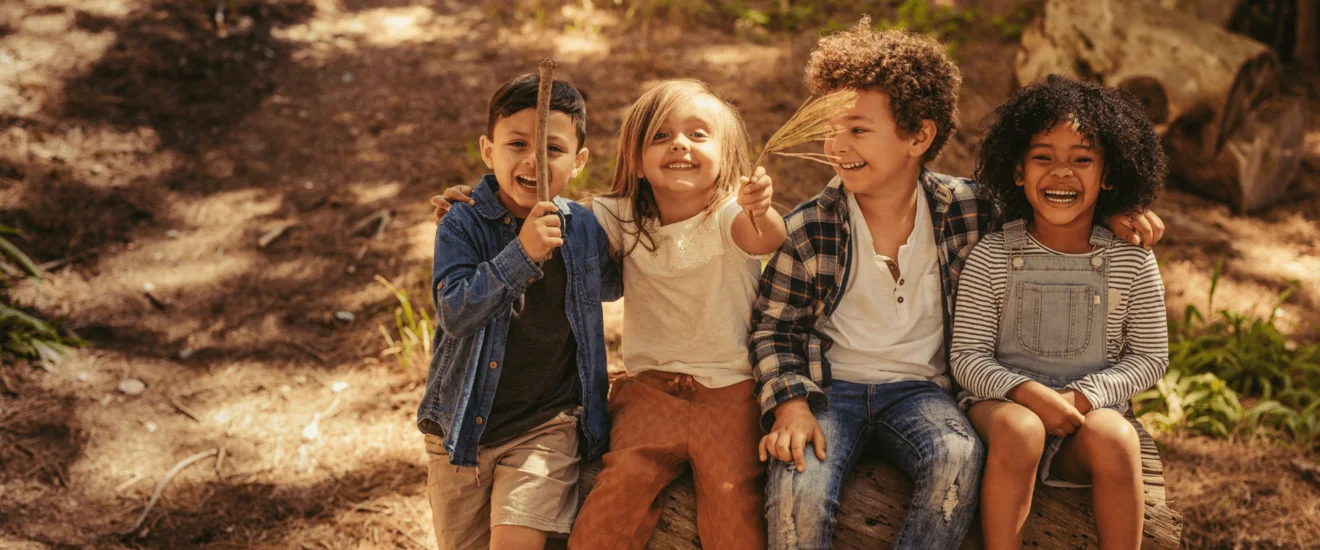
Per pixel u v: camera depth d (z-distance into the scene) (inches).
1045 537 86.6
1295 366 147.9
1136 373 85.1
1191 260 180.4
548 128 83.4
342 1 269.4
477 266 82.9
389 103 220.8
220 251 174.4
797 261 92.9
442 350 88.0
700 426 88.4
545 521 83.9
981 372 86.3
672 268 90.7
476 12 268.4
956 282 92.4
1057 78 88.4
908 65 86.2
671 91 87.8
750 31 257.6
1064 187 84.6
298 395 144.1
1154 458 89.0
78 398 139.9
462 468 87.7
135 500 124.2
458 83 229.0
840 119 87.7
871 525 86.7
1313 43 246.1
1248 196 195.9
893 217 92.5
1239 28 237.1
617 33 253.3
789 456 83.5
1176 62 191.5
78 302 159.2
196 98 214.8
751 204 82.6
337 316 159.9
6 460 128.0
